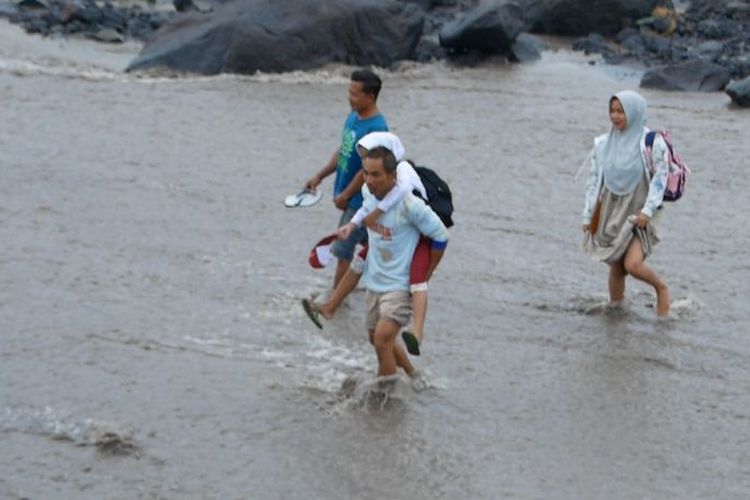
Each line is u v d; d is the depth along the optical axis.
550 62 65.56
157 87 52.66
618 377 25.91
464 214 36.97
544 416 23.92
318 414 23.41
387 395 23.94
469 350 26.88
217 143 43.59
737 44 73.31
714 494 21.38
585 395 24.94
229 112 48.66
